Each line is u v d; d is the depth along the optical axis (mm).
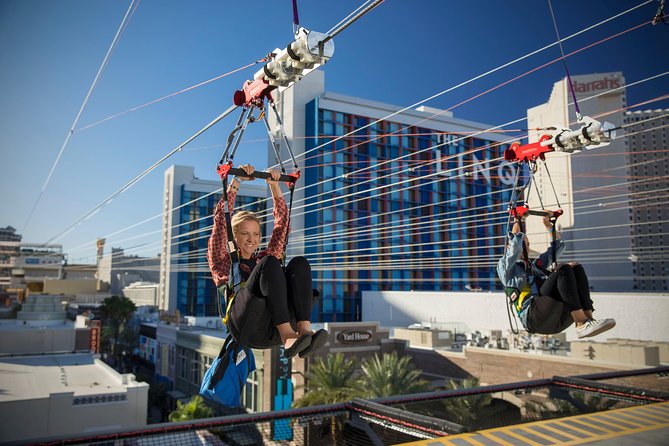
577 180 68312
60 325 56594
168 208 109188
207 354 50938
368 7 4234
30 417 27453
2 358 45562
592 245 66500
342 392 27812
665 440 4617
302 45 3955
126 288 129500
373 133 73375
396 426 5129
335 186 69250
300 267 3818
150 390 57906
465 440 4574
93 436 4129
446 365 36844
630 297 32125
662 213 67250
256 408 39438
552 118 72125
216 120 8555
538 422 5352
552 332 6078
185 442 4465
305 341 3383
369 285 70375
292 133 69500
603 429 5055
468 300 45312
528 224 71438
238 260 4035
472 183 81000
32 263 119688
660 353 28188
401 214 73938
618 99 70250
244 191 112062
